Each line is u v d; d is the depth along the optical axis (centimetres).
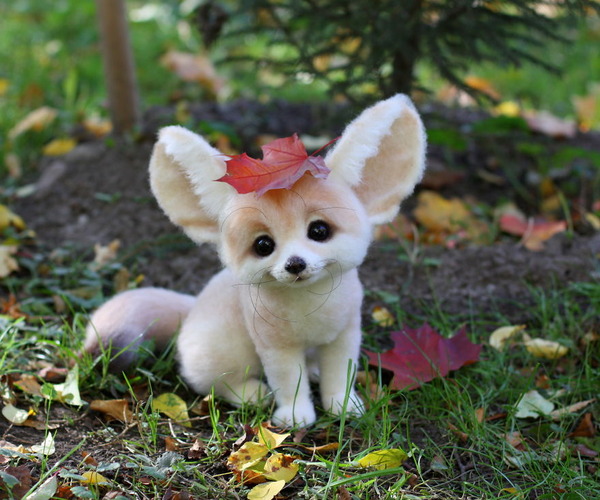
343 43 127
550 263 116
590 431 95
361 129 90
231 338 95
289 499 87
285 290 90
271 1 128
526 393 99
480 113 159
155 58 198
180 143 91
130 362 99
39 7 229
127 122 143
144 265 120
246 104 161
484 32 120
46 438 92
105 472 89
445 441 95
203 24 129
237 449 92
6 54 190
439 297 113
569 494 88
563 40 121
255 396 96
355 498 87
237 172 87
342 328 93
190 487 88
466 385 100
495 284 114
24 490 86
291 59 129
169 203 93
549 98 185
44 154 145
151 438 93
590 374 101
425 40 122
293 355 93
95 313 103
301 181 88
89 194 132
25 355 103
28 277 118
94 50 202
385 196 93
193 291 115
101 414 96
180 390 101
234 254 89
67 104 164
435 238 123
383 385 101
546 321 108
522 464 91
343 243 88
